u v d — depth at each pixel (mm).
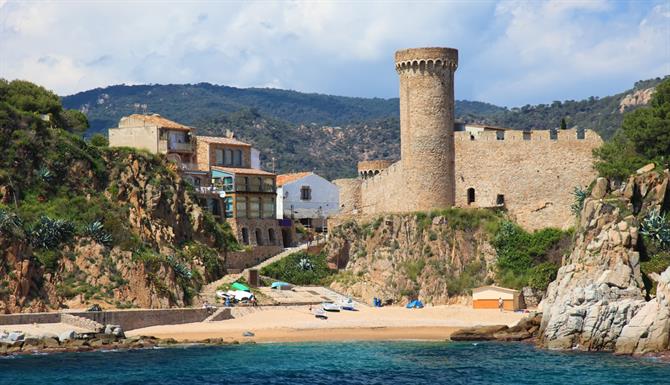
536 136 132250
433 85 133125
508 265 126188
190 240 126812
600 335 93500
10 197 113812
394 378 81375
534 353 93188
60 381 78062
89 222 115250
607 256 103250
